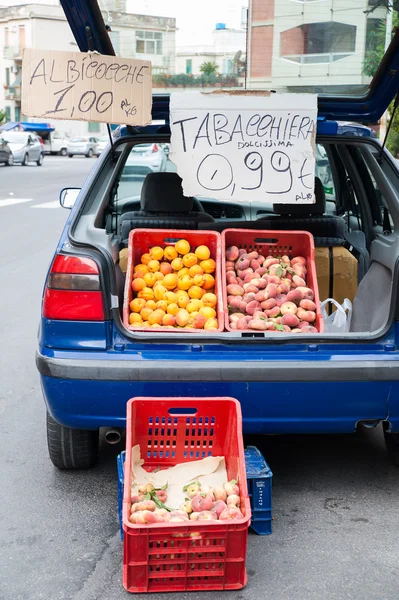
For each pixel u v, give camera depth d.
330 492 3.73
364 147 3.96
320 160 5.92
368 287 3.86
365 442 4.38
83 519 3.47
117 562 3.11
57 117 3.55
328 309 4.23
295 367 3.26
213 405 3.26
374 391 3.31
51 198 19.58
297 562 3.09
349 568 3.05
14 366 5.79
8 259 10.38
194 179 3.67
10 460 4.11
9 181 25.47
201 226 4.27
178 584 2.88
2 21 59.59
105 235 3.52
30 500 3.65
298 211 4.65
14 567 3.06
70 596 2.86
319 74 3.96
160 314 3.64
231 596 2.86
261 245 4.06
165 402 3.23
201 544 2.83
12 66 60.34
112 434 3.45
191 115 3.62
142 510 2.91
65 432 3.70
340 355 3.32
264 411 3.31
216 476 3.27
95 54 3.51
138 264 3.95
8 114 60.97
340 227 4.47
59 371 3.29
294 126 3.63
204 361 3.27
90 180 3.90
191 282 3.78
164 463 3.35
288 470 3.99
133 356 3.29
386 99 4.11
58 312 3.34
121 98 3.55
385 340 3.38
